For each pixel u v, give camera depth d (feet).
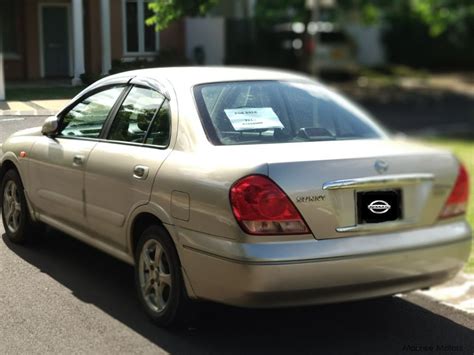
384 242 13.08
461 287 17.60
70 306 15.44
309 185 12.62
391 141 15.49
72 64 25.94
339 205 12.85
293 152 13.29
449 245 13.87
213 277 12.78
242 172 12.49
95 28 22.27
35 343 13.44
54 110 20.24
